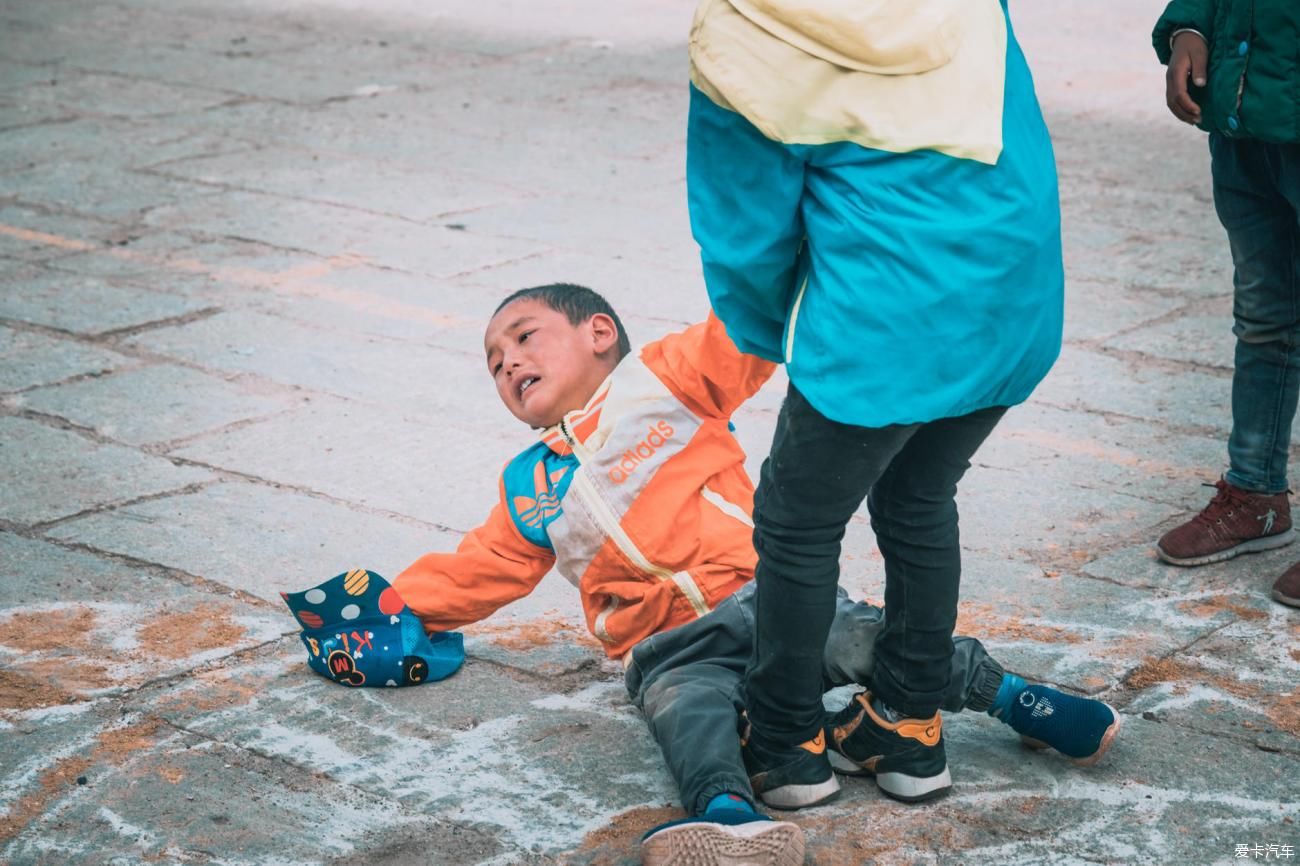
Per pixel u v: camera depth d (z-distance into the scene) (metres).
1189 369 7.09
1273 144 4.73
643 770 4.04
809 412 3.32
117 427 6.44
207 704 4.37
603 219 9.52
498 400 6.76
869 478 3.41
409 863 3.65
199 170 10.67
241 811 3.86
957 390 3.25
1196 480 5.93
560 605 5.01
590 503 4.10
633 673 4.09
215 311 7.92
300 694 4.43
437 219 9.53
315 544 5.39
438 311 7.90
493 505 5.71
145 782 3.99
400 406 6.68
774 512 3.51
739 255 3.32
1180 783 3.95
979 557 5.29
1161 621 4.83
